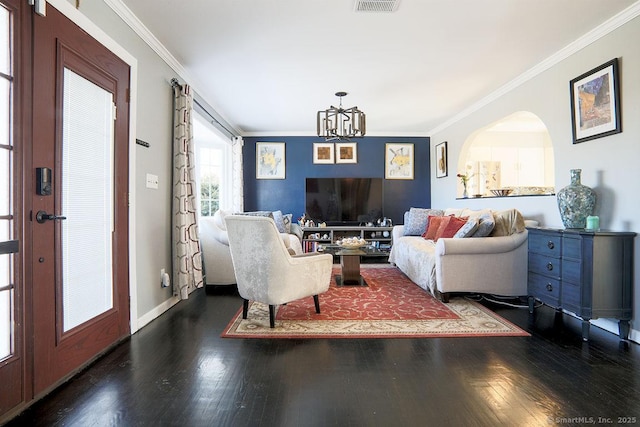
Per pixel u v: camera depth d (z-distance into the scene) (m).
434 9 2.37
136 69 2.56
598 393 1.70
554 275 2.70
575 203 2.66
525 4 2.31
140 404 1.60
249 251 2.62
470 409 1.57
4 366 1.46
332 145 6.38
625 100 2.48
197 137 5.18
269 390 1.73
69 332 1.86
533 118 5.80
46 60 1.69
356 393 1.70
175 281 3.25
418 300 3.38
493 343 2.34
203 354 2.15
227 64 3.33
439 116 5.28
